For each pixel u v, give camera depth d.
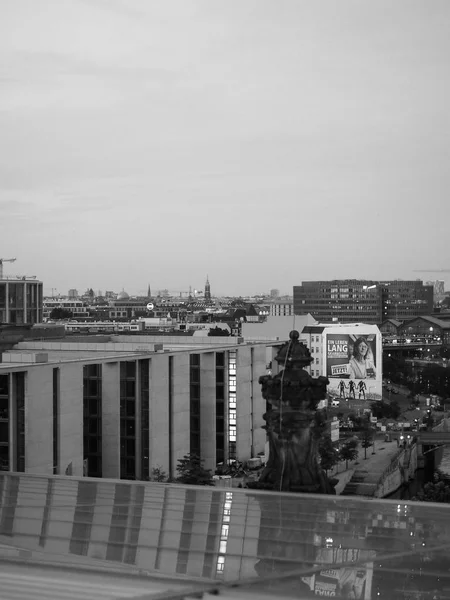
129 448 173.38
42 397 140.75
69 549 32.09
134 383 172.50
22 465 138.50
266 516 36.69
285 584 27.38
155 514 37.44
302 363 39.81
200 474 162.88
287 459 40.31
